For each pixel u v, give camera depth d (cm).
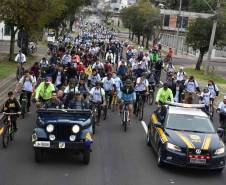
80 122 1257
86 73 2636
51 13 3994
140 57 3275
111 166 1279
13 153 1359
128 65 3008
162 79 3594
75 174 1187
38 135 1235
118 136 1666
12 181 1108
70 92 1580
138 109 2022
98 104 1814
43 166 1242
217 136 1312
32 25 3838
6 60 3938
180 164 1226
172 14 8931
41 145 1227
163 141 1270
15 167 1223
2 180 1112
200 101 2106
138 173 1230
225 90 3516
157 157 1327
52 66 2373
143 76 2034
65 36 6769
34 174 1171
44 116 1309
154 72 3009
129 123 1855
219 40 4625
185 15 8894
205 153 1221
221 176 1259
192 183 1178
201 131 1330
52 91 1600
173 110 1423
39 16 3766
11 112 1473
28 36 4256
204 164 1220
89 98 1811
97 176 1180
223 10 4888
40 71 2397
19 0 3606
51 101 1506
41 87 1717
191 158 1216
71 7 6244
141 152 1452
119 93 1827
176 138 1260
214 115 2353
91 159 1337
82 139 1247
